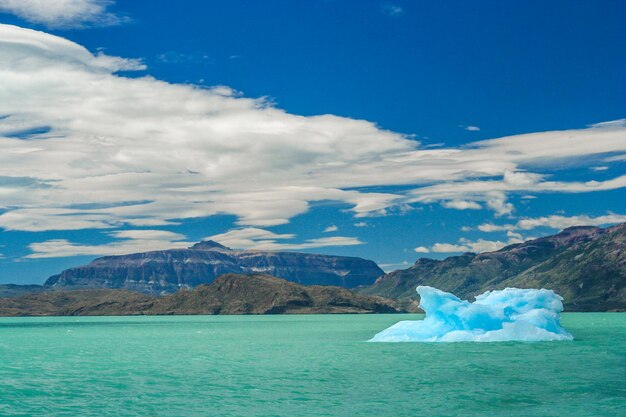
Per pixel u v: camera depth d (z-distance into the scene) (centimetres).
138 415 4466
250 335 15988
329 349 10025
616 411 4303
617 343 9981
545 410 4359
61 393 5500
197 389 5619
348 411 4466
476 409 4434
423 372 6494
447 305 10469
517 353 8250
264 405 4762
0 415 4538
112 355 9706
